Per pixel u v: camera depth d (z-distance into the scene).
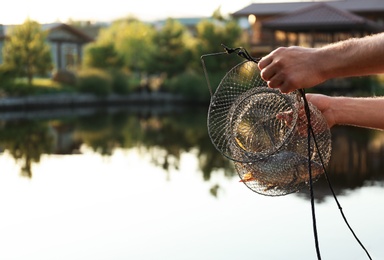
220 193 8.34
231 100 1.89
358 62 1.23
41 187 9.38
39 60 36.81
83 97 38.81
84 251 5.79
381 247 5.54
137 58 45.03
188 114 30.30
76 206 7.90
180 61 42.06
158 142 16.64
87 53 43.47
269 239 5.91
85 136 18.84
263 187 1.92
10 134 19.75
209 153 13.73
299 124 1.83
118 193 8.75
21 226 6.84
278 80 1.31
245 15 48.81
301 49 1.30
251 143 1.88
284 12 48.78
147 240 6.07
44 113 31.94
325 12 36.28
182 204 7.75
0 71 36.03
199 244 5.85
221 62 38.62
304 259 5.28
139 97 41.69
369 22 37.00
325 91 29.11
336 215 6.74
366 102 1.79
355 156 12.26
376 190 8.19
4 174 10.78
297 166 1.85
